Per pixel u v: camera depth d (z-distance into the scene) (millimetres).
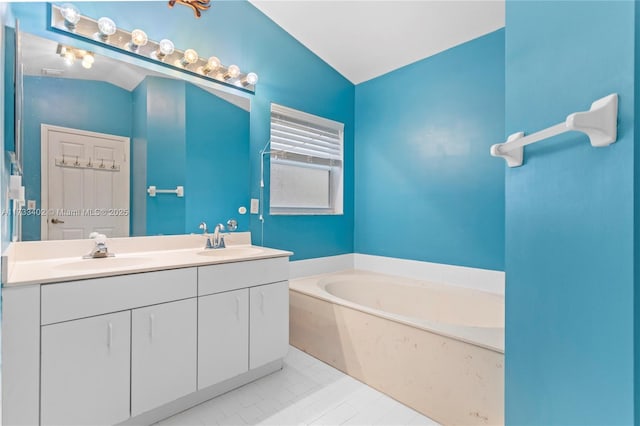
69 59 1752
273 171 2801
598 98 640
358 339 2041
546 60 782
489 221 2367
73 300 1294
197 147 2258
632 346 563
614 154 599
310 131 3016
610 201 607
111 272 1386
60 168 1711
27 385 1197
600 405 623
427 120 2727
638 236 560
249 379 1975
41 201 1649
